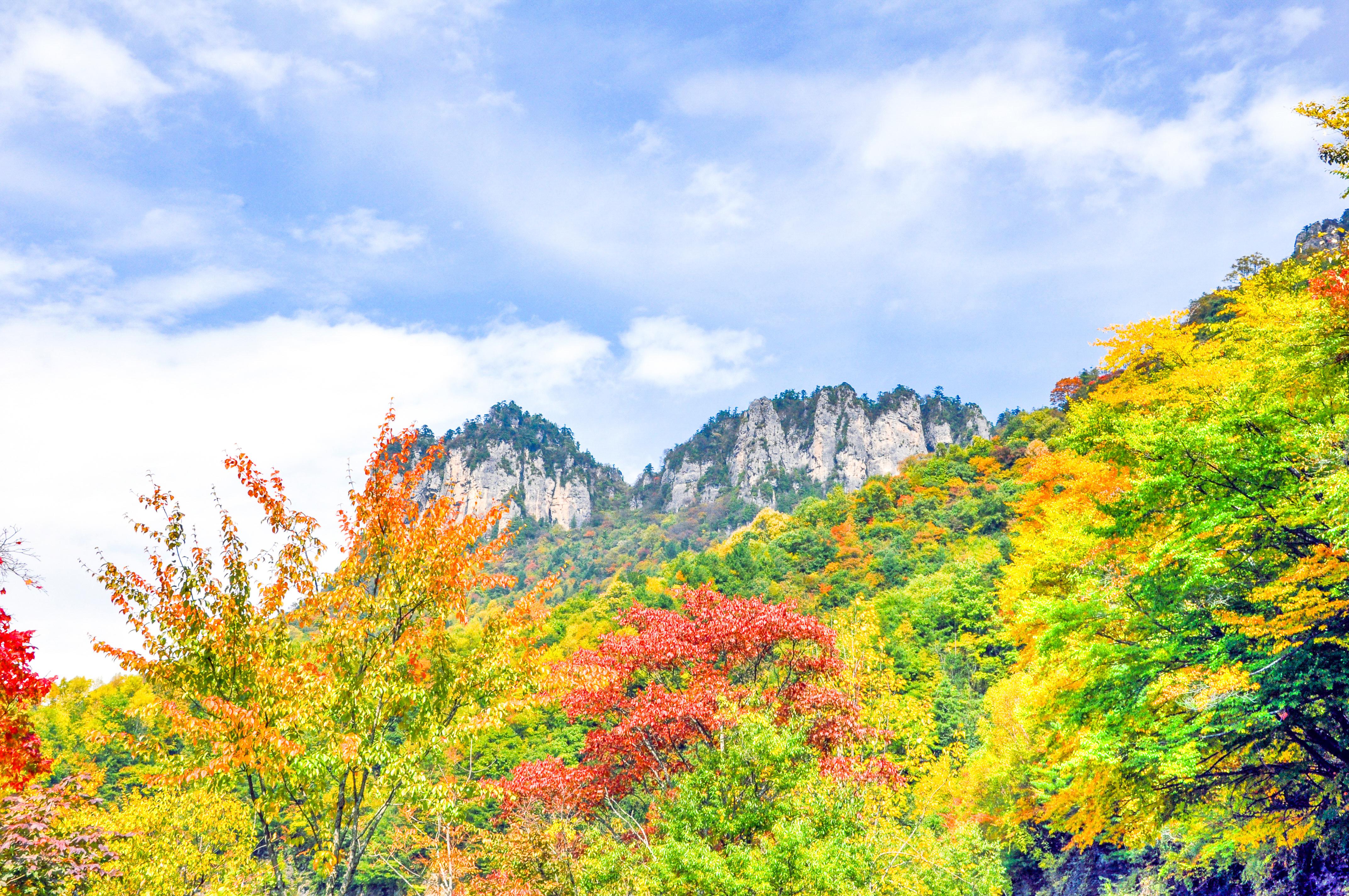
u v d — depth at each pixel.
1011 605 22.52
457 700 10.44
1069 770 14.43
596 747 17.42
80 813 15.42
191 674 9.14
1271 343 16.17
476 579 10.77
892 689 19.95
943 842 12.99
